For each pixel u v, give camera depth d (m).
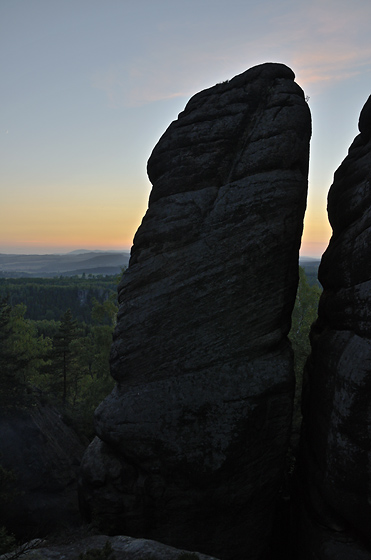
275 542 17.53
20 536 18.19
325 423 13.95
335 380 13.70
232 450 14.33
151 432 14.69
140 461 14.82
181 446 14.48
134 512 14.76
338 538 13.41
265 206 15.04
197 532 14.69
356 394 12.58
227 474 14.41
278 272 15.05
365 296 13.13
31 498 19.80
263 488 14.83
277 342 15.16
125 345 15.70
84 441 28.00
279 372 14.85
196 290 15.20
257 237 14.95
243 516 14.78
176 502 14.64
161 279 15.62
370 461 12.42
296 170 15.57
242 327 15.03
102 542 13.14
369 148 15.10
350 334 13.87
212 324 15.09
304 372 18.31
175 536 14.66
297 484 16.45
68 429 27.56
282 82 16.17
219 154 15.65
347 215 15.15
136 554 12.02
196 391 14.74
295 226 15.20
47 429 24.78
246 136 15.74
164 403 14.81
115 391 16.08
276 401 14.86
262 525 15.06
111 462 15.37
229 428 14.41
